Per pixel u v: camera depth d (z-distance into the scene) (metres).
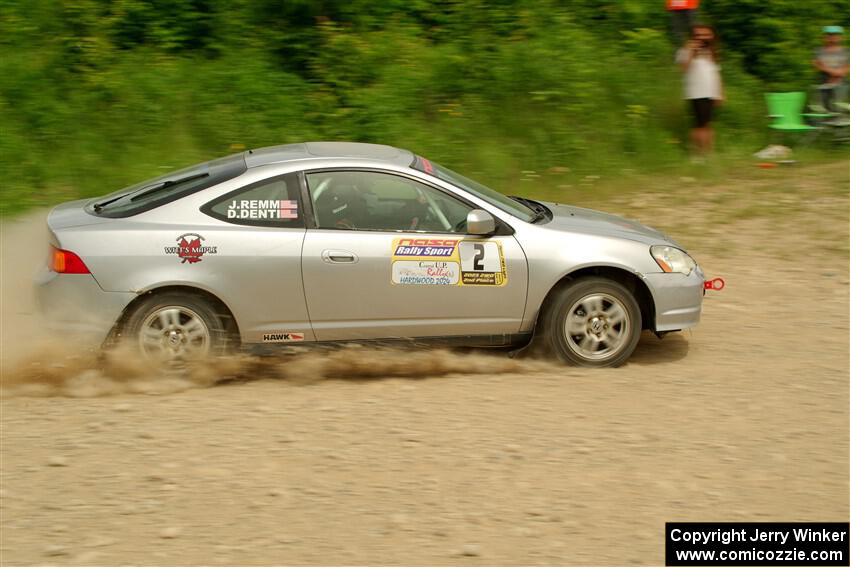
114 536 5.21
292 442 6.38
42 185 13.20
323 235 7.50
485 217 7.51
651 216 13.04
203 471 5.95
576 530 5.30
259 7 16.20
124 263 7.25
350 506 5.53
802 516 5.50
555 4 17.05
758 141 16.11
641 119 15.44
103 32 15.51
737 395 7.36
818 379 7.75
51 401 7.14
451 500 5.61
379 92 15.12
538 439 6.45
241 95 14.83
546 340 7.88
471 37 16.17
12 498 5.62
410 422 6.73
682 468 6.06
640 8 17.14
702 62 15.07
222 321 7.48
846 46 16.95
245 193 7.51
